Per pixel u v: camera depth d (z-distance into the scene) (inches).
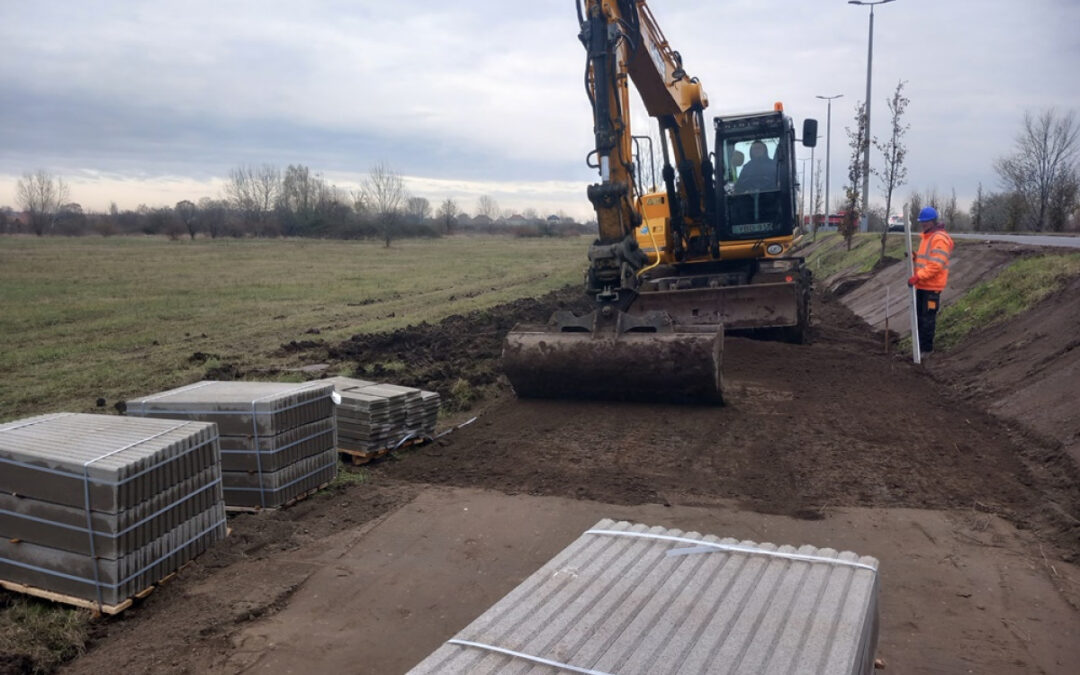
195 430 215.8
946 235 489.1
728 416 365.4
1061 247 587.8
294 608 194.7
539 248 2448.3
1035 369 376.2
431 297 980.6
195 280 1201.4
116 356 560.1
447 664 92.0
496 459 309.4
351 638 181.2
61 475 190.1
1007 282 527.5
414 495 270.4
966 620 185.8
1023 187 1761.8
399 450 319.3
